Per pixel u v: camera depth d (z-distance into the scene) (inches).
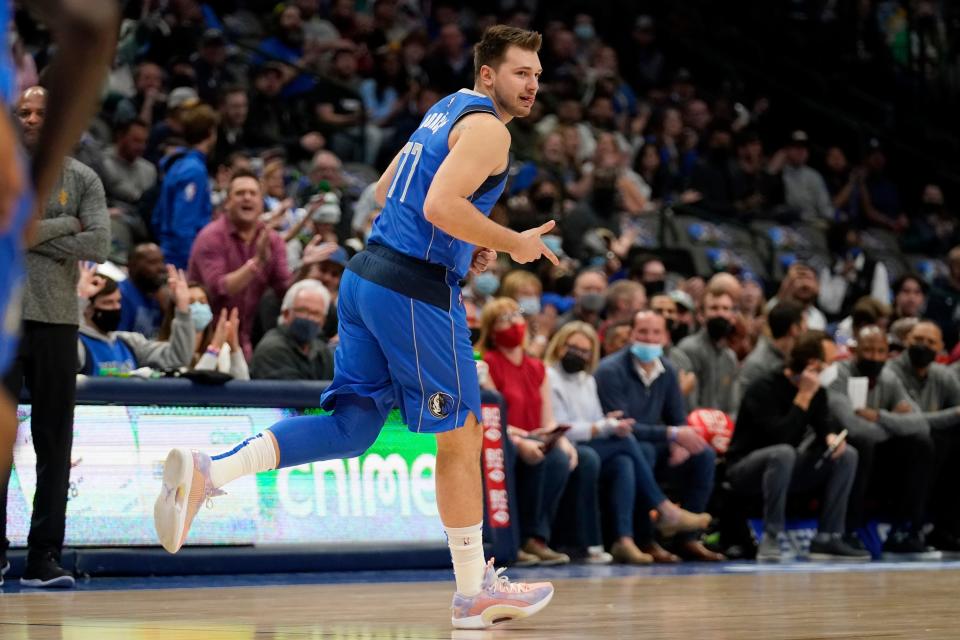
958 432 632.4
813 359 562.3
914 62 1259.2
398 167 273.3
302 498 451.8
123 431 428.1
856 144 1205.1
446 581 417.7
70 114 106.9
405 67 936.3
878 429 600.4
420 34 988.6
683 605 321.7
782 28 1294.3
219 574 434.3
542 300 662.5
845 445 581.9
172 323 477.4
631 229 868.6
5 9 105.2
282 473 450.0
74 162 382.0
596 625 268.4
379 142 861.8
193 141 607.5
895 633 246.4
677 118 1047.0
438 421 264.4
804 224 962.1
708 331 615.8
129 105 748.0
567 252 754.8
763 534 565.9
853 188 1069.8
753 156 1034.7
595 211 768.9
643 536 550.0
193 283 495.5
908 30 1253.7
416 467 473.1
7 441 98.0
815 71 1273.4
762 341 594.2
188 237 593.0
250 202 532.7
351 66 912.9
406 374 263.6
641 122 1034.7
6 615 292.2
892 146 1193.4
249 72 858.8
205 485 255.8
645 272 713.6
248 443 263.1
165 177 601.0
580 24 1138.0
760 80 1243.2
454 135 261.1
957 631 251.4
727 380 619.2
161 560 426.3
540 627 264.4
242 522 441.4
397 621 280.8
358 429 270.1
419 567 464.1
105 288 463.5
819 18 1301.7
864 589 379.9
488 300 581.3
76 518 417.7
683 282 734.5
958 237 1080.2
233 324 479.5
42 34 751.1
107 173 660.1
